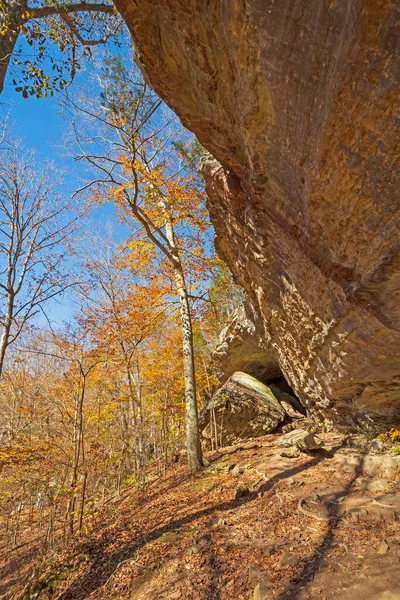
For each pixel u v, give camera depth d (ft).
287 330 24.73
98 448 30.55
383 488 16.99
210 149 15.21
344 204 9.95
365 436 25.30
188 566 13.98
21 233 31.22
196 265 37.50
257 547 13.88
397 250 9.21
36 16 18.99
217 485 23.80
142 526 19.99
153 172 31.50
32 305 31.35
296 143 9.89
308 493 18.11
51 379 41.24
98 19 23.80
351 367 19.35
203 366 47.09
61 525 26.78
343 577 10.91
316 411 33.06
